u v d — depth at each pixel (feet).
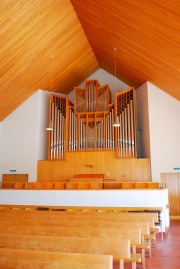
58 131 35.06
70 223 13.20
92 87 35.45
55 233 11.29
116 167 32.89
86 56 34.14
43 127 36.27
